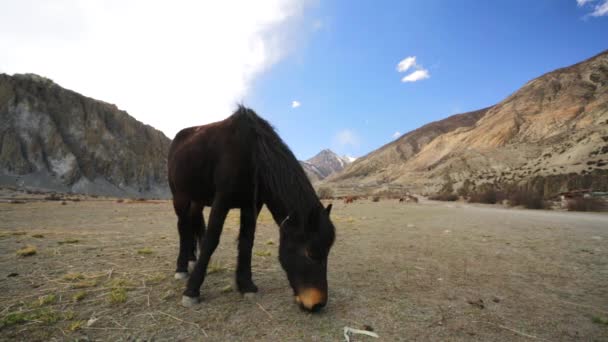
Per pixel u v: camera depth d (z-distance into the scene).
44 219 12.16
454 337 2.50
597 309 3.08
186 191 3.79
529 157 69.38
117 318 2.81
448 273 4.38
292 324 2.71
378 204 31.69
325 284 2.79
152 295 3.41
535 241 7.18
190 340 2.43
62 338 2.44
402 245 6.64
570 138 51.69
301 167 3.06
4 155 92.88
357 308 3.08
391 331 2.59
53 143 102.88
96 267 4.49
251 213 3.54
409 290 3.64
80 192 98.19
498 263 5.00
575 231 9.02
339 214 16.34
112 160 115.75
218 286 3.74
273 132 3.25
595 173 30.17
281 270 4.48
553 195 27.78
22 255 5.16
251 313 2.95
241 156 3.16
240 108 3.34
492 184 46.31
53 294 3.39
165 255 5.32
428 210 20.59
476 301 3.27
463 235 8.17
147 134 141.50
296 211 2.85
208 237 3.23
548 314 2.96
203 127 3.95
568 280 4.06
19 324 2.66
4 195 45.12
